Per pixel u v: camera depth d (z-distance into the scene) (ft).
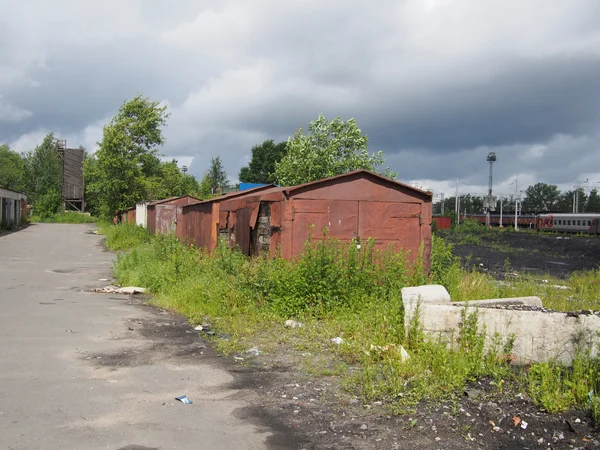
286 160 77.71
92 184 165.58
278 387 19.11
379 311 27.45
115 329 28.35
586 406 16.92
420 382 18.53
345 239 39.63
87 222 206.39
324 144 76.38
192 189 219.00
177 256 46.19
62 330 27.61
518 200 258.16
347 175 39.65
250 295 32.91
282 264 35.19
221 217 53.42
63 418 15.60
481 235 192.85
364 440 14.75
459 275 42.47
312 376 20.42
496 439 15.01
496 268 82.94
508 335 22.24
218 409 16.84
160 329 28.81
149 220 107.76
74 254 76.43
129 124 161.79
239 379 20.01
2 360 21.49
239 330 27.78
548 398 16.74
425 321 23.40
